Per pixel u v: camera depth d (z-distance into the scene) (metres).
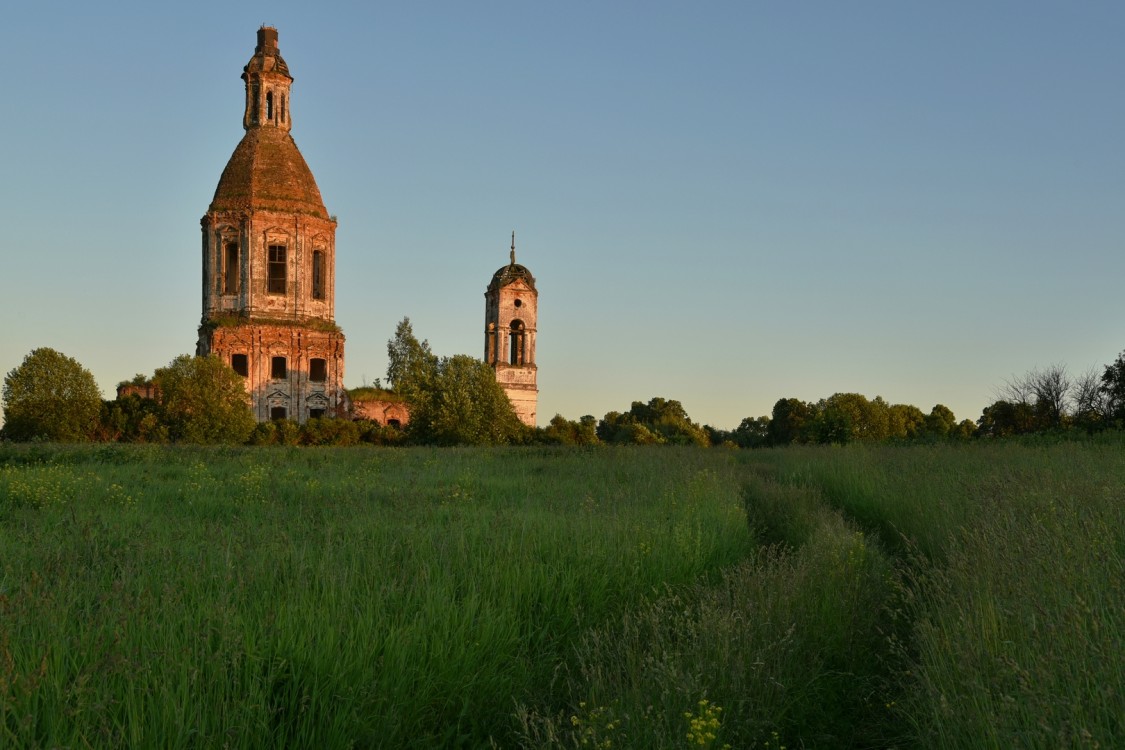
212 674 5.29
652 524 11.64
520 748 5.69
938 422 106.88
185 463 26.22
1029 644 5.42
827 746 6.04
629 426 64.94
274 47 71.75
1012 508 9.38
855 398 92.81
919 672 6.11
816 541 11.01
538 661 6.89
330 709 5.39
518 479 20.00
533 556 9.12
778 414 101.75
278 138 69.25
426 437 57.34
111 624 5.70
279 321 65.06
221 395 53.56
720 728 5.26
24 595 6.13
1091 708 4.51
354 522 11.24
